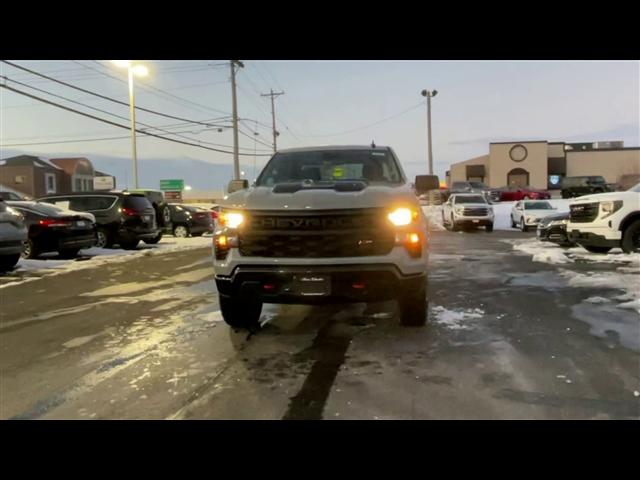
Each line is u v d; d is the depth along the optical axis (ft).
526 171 181.98
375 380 12.77
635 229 32.76
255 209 15.19
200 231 73.46
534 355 14.40
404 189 16.29
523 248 43.93
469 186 146.72
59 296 25.14
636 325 17.25
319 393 12.03
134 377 13.41
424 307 17.04
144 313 21.12
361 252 14.76
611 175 190.08
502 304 20.92
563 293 22.86
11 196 65.51
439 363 13.92
